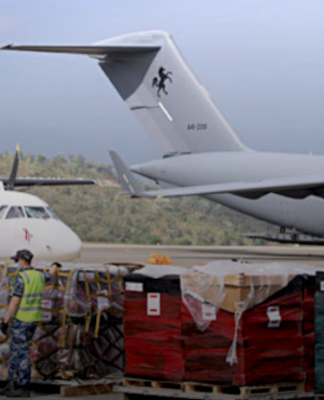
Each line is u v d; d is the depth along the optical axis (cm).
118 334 2538
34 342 2466
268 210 8725
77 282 2448
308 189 7850
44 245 4453
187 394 2227
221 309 2209
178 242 17212
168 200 19712
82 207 18600
